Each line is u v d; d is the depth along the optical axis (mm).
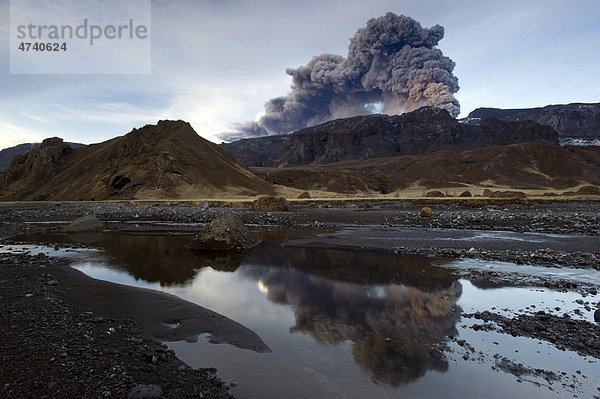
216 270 14383
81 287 11492
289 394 5535
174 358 6684
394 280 12609
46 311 8789
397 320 8828
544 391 5703
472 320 8812
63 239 23953
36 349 6543
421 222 30797
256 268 14680
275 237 23938
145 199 77562
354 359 6793
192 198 80625
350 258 16562
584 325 8320
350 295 10906
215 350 7172
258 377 6074
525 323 8547
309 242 21328
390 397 5504
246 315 9273
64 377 5535
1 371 5711
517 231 25219
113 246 20703
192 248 19531
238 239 19578
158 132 111750
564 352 7082
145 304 9953
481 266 14602
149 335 7867
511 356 6910
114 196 81562
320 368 6430
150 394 5105
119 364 6125
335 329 8281
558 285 11750
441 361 6711
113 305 9766
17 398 4930
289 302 10297
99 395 5078
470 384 5902
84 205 60781
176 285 12164
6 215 44500
